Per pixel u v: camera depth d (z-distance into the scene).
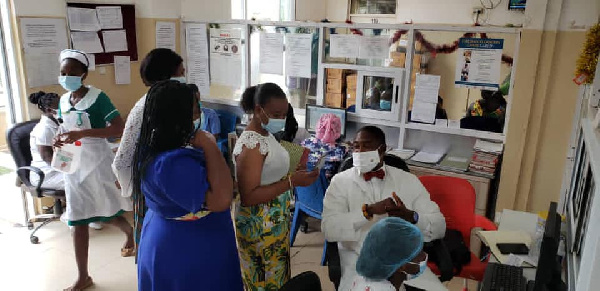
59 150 2.49
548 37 2.81
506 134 3.08
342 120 3.57
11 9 3.26
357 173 2.20
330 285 2.79
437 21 6.38
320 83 3.72
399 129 3.53
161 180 1.49
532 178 3.08
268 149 1.84
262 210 1.90
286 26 3.77
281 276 2.05
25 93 3.39
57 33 3.52
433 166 3.17
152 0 4.06
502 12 5.96
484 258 2.24
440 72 3.32
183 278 1.65
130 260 3.05
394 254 1.35
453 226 2.35
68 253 3.13
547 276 1.43
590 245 1.05
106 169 2.70
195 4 4.53
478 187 3.05
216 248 1.69
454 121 3.34
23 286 2.72
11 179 4.40
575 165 1.70
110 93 4.05
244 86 4.13
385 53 3.43
